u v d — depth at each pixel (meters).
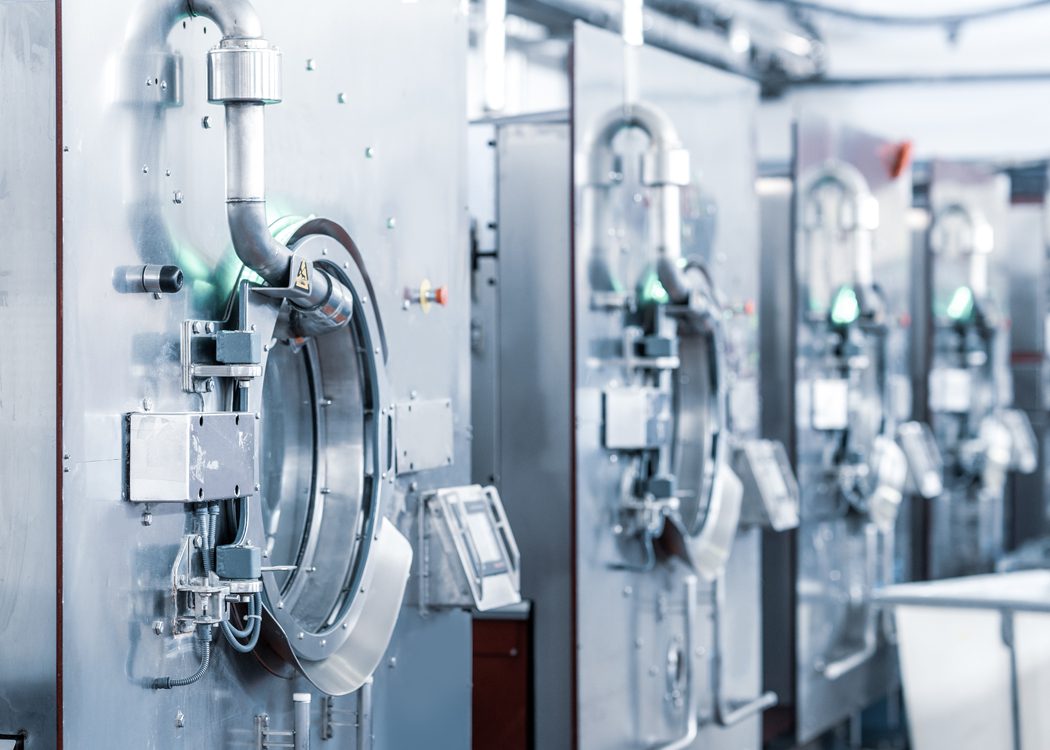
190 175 2.52
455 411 3.58
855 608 6.18
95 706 2.28
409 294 3.33
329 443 3.11
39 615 2.32
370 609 3.07
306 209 2.90
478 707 4.50
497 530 3.55
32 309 2.35
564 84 5.60
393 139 3.25
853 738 6.50
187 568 2.47
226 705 2.62
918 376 7.19
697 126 4.84
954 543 7.23
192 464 2.35
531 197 4.45
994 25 7.75
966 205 7.04
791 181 5.83
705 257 4.91
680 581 4.70
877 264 6.33
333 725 2.99
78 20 2.24
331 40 2.99
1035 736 4.97
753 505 5.12
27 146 2.34
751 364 5.29
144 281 2.37
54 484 2.32
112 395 2.31
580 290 4.07
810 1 7.12
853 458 5.99
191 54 2.53
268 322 2.67
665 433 4.37
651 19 5.74
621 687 4.31
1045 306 8.45
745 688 5.23
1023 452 7.62
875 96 8.03
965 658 5.09
